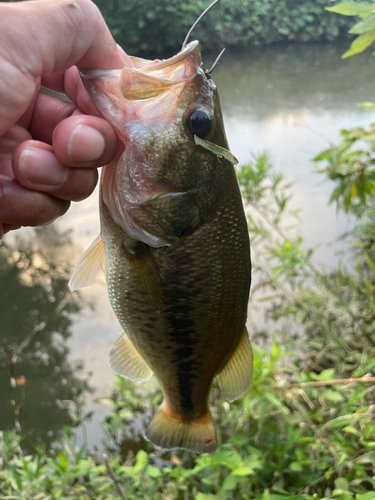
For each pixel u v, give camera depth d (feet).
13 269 1.68
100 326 1.45
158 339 0.58
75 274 0.58
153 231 0.51
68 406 1.20
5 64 0.41
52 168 0.45
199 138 0.48
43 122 0.58
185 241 0.52
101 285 1.63
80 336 1.42
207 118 0.49
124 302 0.57
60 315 1.49
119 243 0.54
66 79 0.55
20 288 1.60
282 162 2.15
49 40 0.42
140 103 0.47
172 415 0.69
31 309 1.51
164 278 0.54
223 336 0.60
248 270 0.58
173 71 0.48
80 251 1.75
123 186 0.49
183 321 0.57
